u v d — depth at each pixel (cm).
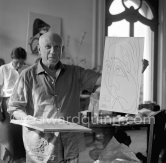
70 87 191
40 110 185
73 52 648
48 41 179
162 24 757
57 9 626
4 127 238
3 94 415
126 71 191
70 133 183
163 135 291
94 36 666
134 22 732
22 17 584
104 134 387
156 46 760
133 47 190
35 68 190
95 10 667
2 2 564
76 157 187
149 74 760
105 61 198
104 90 196
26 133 185
